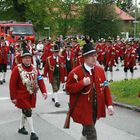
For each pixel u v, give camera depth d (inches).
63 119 486.0
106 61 892.6
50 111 531.8
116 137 402.6
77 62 624.7
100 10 2128.4
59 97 642.8
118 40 1290.6
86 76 301.0
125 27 2265.0
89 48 299.9
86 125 302.2
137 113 514.6
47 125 455.2
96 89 302.5
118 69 1163.9
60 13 2373.3
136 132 421.1
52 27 2327.8
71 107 306.5
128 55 868.6
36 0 2207.2
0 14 2281.0
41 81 399.5
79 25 2288.4
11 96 391.5
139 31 2356.1
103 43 1055.0
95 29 2130.9
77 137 403.9
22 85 391.2
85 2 2203.5
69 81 303.3
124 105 550.9
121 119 479.2
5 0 2262.6
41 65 1154.7
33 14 2228.1
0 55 829.2
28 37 1604.3
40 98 629.3
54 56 581.0
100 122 463.8
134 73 1090.7
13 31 1603.1
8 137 408.2
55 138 402.0
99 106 303.7
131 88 632.4
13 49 1120.2
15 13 2268.7
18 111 533.6
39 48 1270.9
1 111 534.3
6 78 924.0
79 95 303.7
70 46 718.5
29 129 436.5
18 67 390.3
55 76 576.1
